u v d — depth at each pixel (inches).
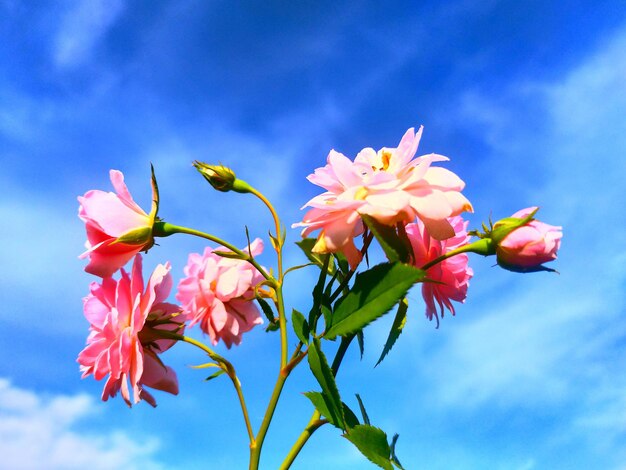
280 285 8.7
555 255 7.2
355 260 7.4
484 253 7.6
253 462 7.7
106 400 8.2
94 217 7.5
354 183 7.1
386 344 8.4
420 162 7.1
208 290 9.6
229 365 8.4
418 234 8.4
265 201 9.0
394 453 7.2
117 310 7.8
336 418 7.0
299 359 7.7
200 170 8.8
